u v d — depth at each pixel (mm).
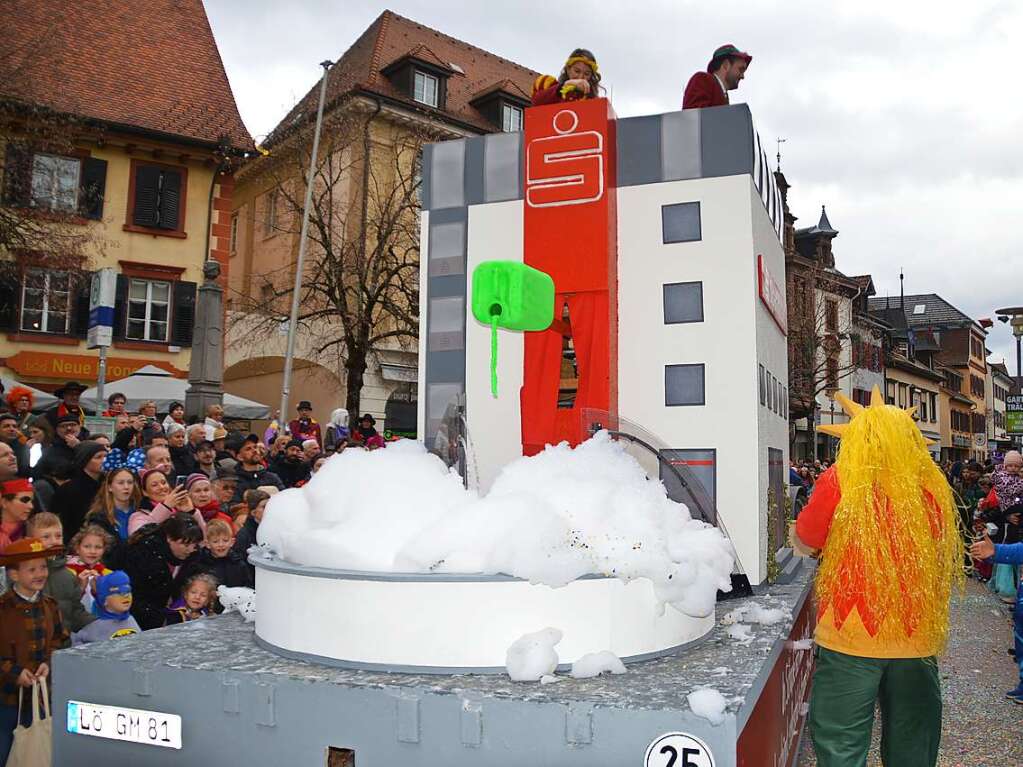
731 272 4691
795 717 3547
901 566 2574
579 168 4633
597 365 4543
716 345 4688
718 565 2805
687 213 4785
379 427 21641
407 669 2357
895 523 2594
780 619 3260
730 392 4641
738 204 4707
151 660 2529
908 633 2580
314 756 2244
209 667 2424
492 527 2439
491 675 2332
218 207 20562
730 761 1916
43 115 14875
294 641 2523
